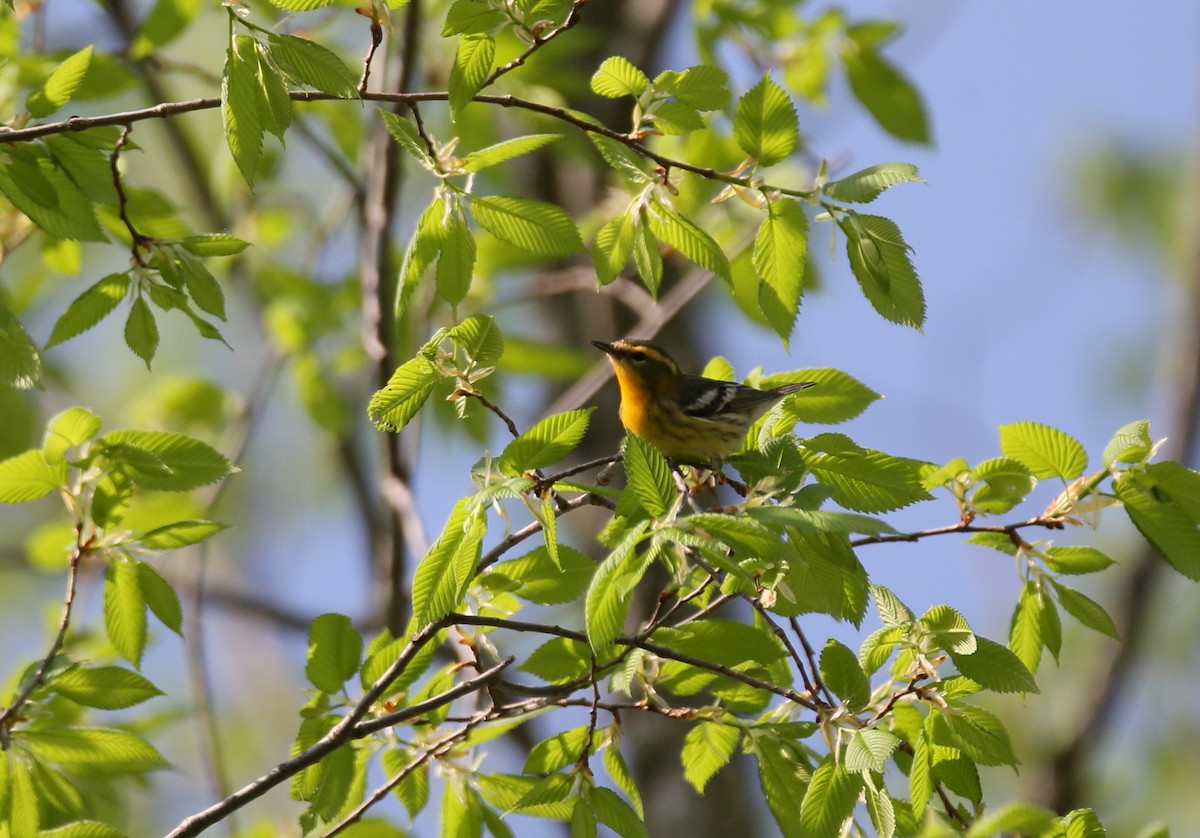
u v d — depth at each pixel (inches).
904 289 331.6
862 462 330.3
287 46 310.2
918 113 526.6
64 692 347.3
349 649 356.5
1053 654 351.3
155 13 460.4
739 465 322.3
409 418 338.6
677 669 355.6
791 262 339.0
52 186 339.3
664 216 348.5
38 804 370.9
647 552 267.4
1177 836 760.3
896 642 318.0
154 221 420.5
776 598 319.9
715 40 541.0
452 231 341.7
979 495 340.2
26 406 554.9
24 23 516.1
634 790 353.4
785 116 332.2
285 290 652.1
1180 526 330.3
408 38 473.4
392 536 592.4
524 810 357.7
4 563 663.1
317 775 347.3
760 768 340.8
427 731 370.3
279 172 690.2
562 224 345.7
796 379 384.8
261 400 658.2
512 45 538.9
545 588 353.7
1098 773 775.1
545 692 335.0
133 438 349.4
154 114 325.4
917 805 316.8
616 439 697.0
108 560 354.6
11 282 656.4
